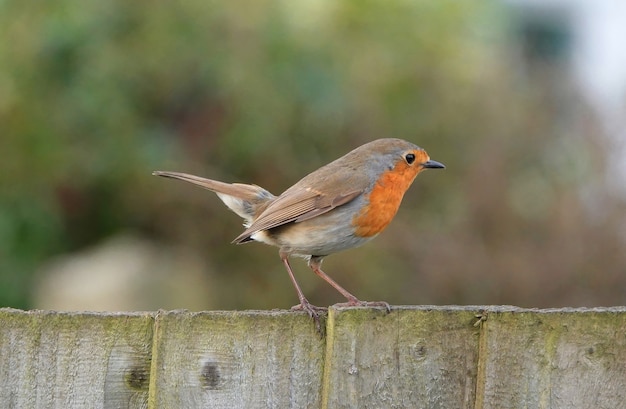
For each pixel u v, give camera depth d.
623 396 5.29
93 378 5.31
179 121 16.12
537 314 5.35
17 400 5.27
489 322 5.36
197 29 15.94
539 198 14.54
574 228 13.96
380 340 5.35
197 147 15.97
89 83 15.31
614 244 13.80
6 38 15.38
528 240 14.15
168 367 5.30
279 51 16.03
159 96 15.98
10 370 5.27
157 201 15.69
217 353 5.33
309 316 5.38
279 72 15.97
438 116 16.45
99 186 15.80
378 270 14.41
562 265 13.81
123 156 15.41
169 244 15.85
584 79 16.81
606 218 13.96
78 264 14.90
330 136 16.20
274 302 15.06
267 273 15.27
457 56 17.27
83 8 15.45
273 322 5.36
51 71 15.44
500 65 17.56
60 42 15.28
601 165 14.19
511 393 5.34
